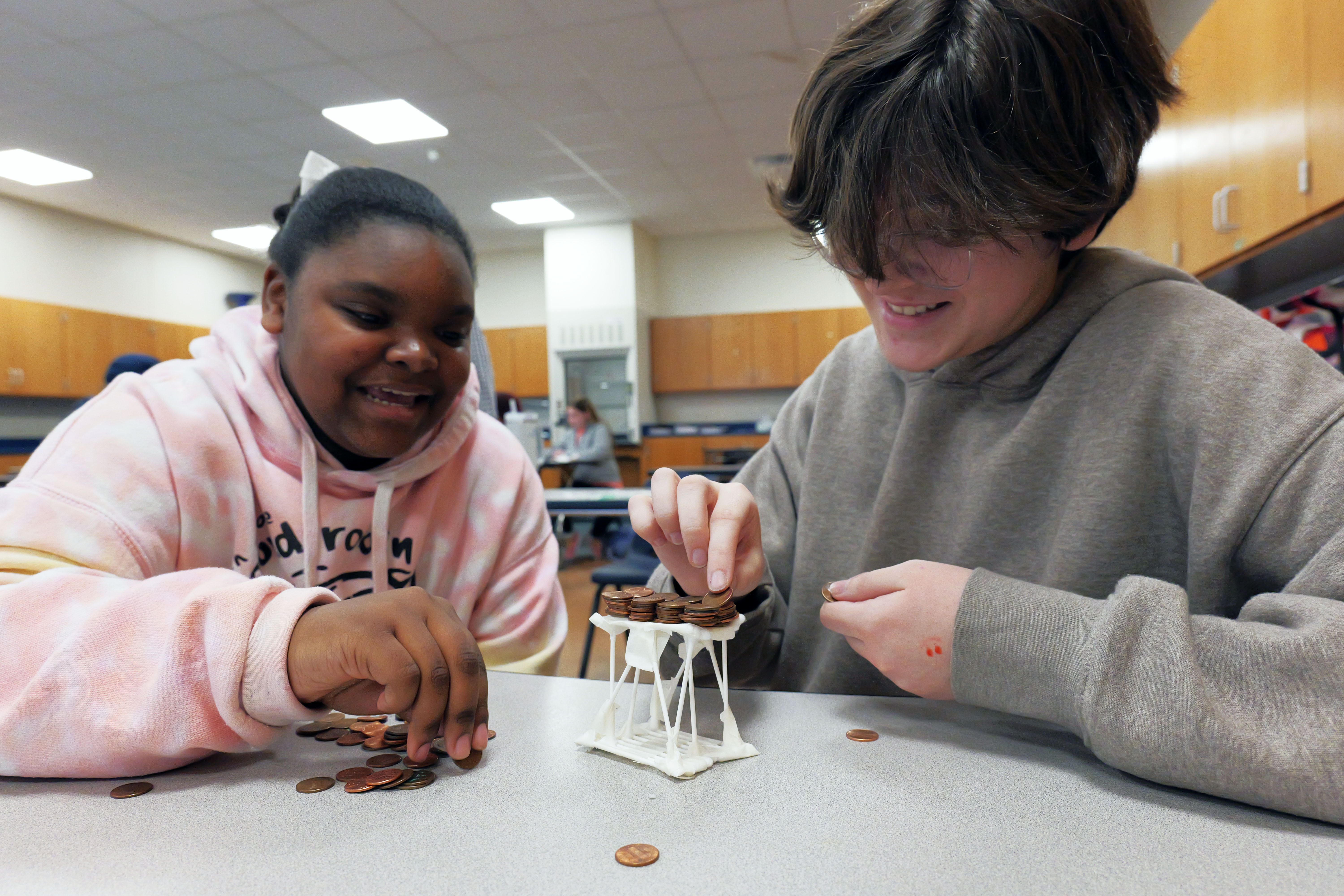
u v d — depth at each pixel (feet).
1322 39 5.33
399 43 12.65
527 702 1.95
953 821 1.24
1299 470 1.70
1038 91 1.71
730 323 24.93
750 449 21.18
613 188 20.01
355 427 2.44
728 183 19.79
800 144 2.03
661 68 13.66
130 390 2.47
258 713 1.54
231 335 2.72
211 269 24.93
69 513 2.04
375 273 2.24
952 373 2.50
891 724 1.75
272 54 12.88
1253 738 1.26
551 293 24.03
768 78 14.11
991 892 1.02
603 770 1.49
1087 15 1.77
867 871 1.08
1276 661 1.34
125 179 18.38
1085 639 1.48
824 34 12.59
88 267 21.26
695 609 1.57
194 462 2.41
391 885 1.06
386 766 1.55
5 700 1.51
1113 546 2.16
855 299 24.57
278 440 2.60
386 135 16.28
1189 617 1.44
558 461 18.21
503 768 1.50
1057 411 2.31
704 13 11.99
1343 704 1.28
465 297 2.45
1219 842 1.16
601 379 24.57
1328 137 5.27
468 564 2.98
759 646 2.41
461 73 13.67
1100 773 1.44
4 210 19.45
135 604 1.63
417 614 1.60
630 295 23.54
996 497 2.41
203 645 1.54
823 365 3.22
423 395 2.46
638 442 23.94
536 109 15.16
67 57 12.82
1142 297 2.23
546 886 1.05
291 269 2.38
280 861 1.13
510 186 19.70
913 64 1.74
